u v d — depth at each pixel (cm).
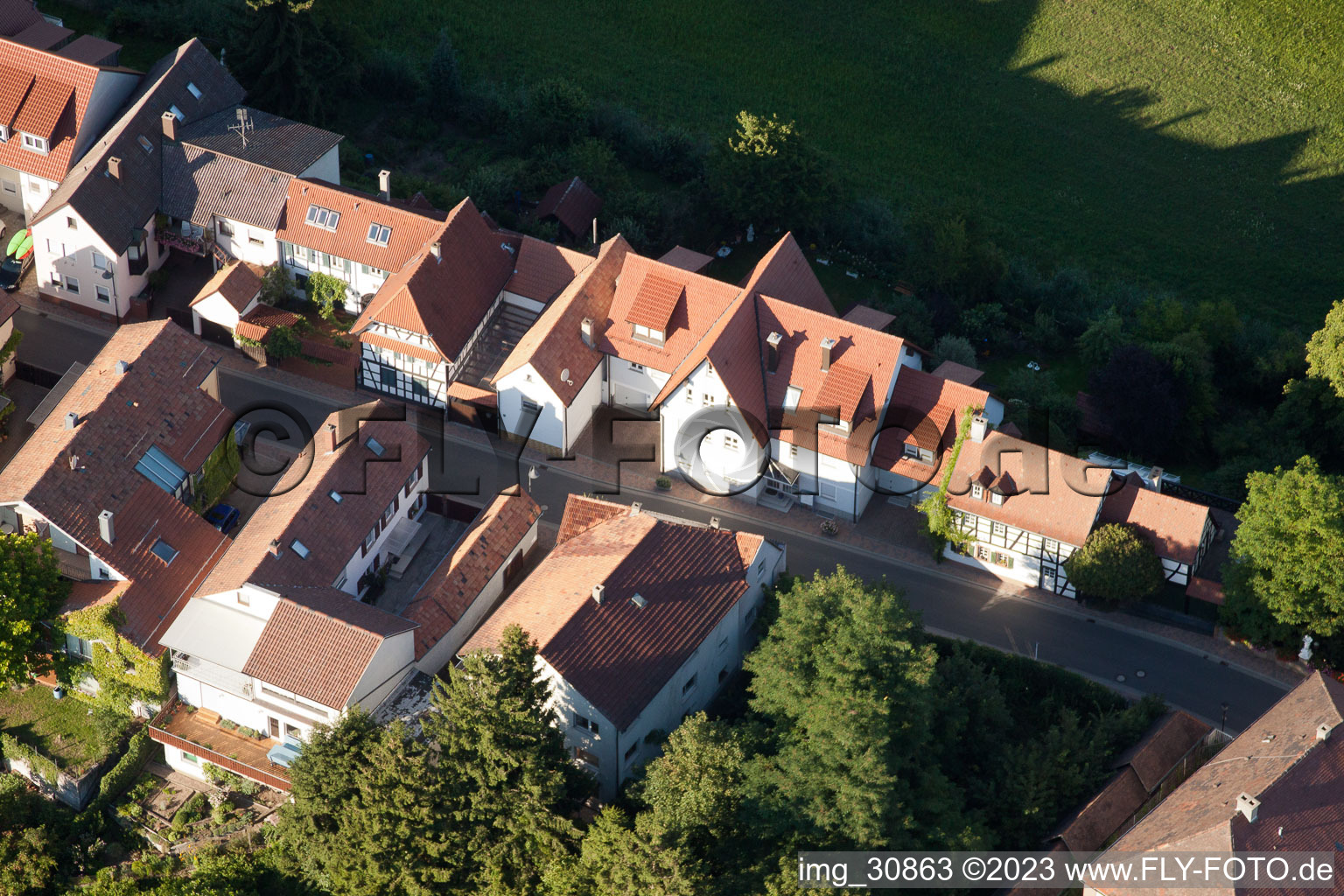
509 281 9781
